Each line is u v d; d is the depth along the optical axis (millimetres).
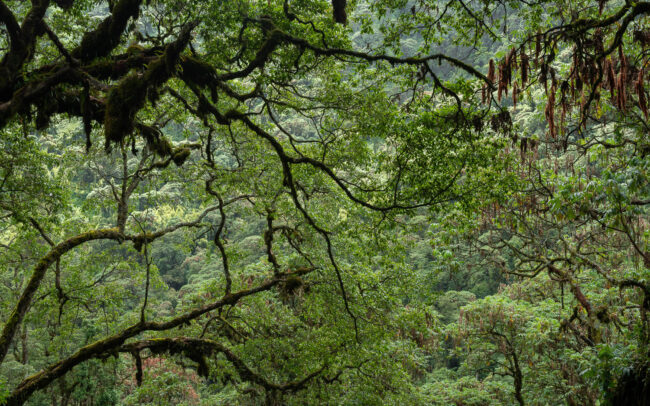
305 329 17406
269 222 12367
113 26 6629
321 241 15289
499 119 8828
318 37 8805
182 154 9984
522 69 7910
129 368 23969
